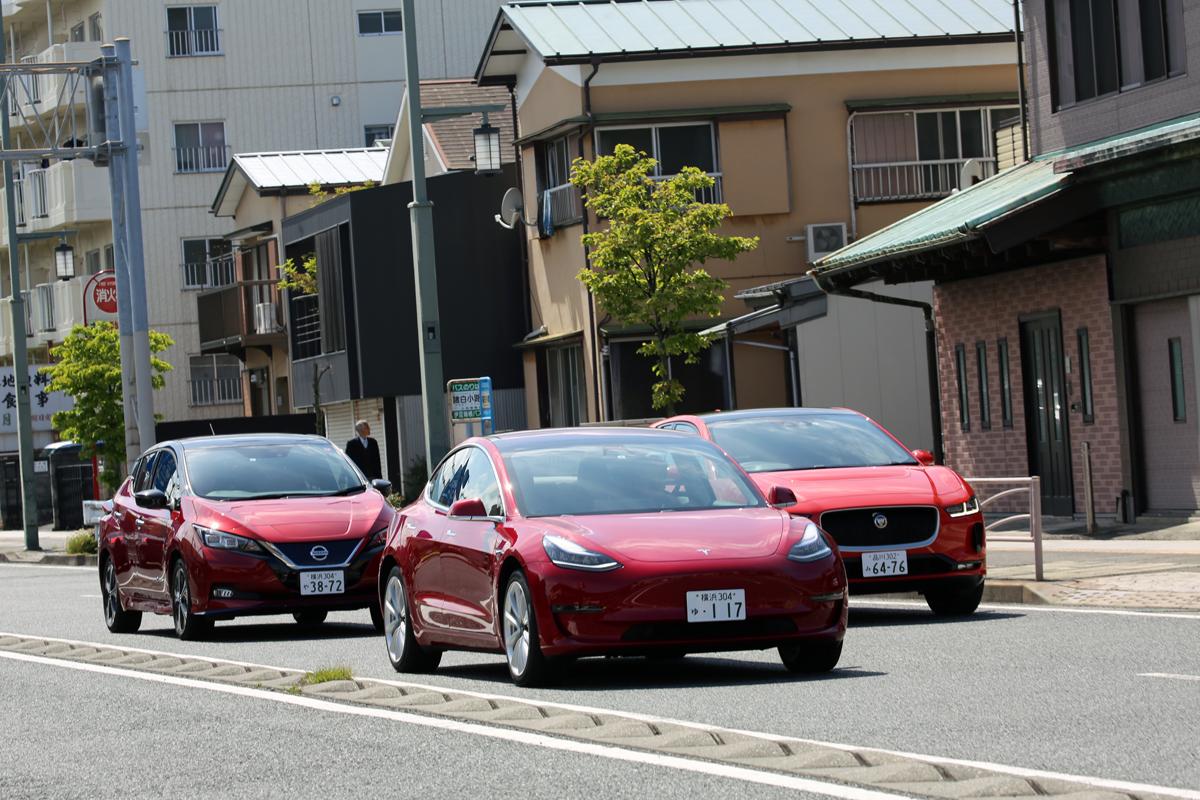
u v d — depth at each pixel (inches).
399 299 2396.7
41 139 3782.0
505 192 2362.2
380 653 823.7
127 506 1037.2
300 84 3609.7
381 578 762.2
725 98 2055.9
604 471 682.8
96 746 553.3
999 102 2084.2
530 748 494.0
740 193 2050.9
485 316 2370.8
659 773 446.6
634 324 1766.7
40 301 3673.7
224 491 983.6
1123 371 1269.7
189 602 933.8
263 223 3019.2
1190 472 1219.9
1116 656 641.6
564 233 2161.7
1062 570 965.2
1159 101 1214.9
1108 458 1295.5
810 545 631.2
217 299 3051.2
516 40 2181.3
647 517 647.8
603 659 736.3
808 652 641.0
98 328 2500.0
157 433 2554.1
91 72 1787.6
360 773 474.0
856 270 1510.8
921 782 420.8
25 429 2241.6
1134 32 1240.8
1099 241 1285.7
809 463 890.7
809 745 469.1
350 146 3619.6
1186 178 1162.0
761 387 2055.9
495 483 684.7
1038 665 627.5
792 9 2123.5
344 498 978.1
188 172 3572.8
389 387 2394.2
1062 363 1347.2
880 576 811.4
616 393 2076.8
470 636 679.1
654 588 607.8
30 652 877.8
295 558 922.1
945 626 784.9
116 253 1785.2
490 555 657.0
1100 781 408.5
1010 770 426.6
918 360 1717.5
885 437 916.0
